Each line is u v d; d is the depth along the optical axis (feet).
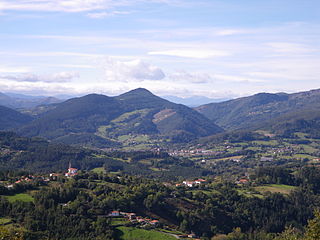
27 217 588.09
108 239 567.59
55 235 561.84
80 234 577.02
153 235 613.52
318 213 342.85
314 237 332.80
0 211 609.83
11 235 383.45
